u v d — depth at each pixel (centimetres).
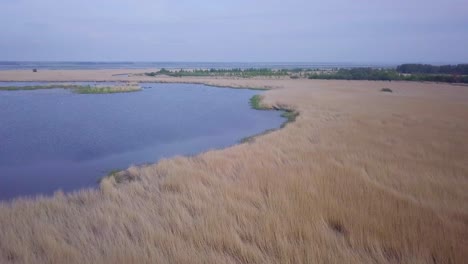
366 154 1279
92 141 1761
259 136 1808
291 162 1152
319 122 2122
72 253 534
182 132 2053
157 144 1733
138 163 1373
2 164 1337
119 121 2380
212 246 562
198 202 760
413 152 1323
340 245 563
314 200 757
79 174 1224
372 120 2200
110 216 694
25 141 1728
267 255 535
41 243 576
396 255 546
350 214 679
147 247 556
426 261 519
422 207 724
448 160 1199
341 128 1900
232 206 730
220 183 914
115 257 516
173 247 548
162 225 649
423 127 1950
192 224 641
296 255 524
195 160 1230
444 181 944
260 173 994
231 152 1324
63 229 641
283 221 643
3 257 536
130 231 625
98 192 909
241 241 563
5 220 681
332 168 1055
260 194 820
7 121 2289
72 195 901
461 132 1789
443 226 627
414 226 630
